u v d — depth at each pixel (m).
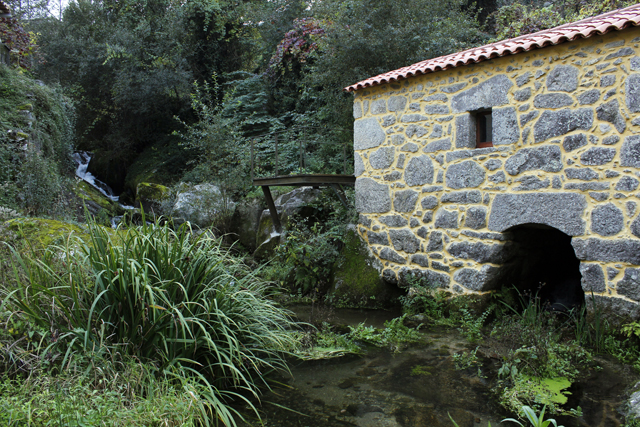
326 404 3.04
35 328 2.66
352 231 6.33
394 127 5.61
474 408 2.95
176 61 13.22
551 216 4.19
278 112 11.84
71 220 7.15
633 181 3.69
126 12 14.43
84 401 2.27
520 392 3.11
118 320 2.91
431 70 4.96
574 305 5.09
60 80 14.09
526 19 8.80
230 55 14.48
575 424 2.70
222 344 3.31
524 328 4.05
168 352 2.92
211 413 2.63
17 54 10.52
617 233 3.79
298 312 5.52
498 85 4.54
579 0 8.81
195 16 13.72
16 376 2.47
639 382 3.07
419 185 5.35
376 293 5.77
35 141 8.02
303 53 10.48
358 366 3.71
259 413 2.91
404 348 4.12
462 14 9.71
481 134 4.90
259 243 7.77
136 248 3.07
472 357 3.76
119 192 13.45
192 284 3.21
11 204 6.34
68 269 2.91
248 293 3.61
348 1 9.09
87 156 15.20
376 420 2.81
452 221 5.02
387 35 7.82
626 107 3.71
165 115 13.95
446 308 5.05
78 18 15.15
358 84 5.84
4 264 3.24
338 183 6.59
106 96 14.58
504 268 4.79
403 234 5.57
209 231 3.82
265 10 13.21
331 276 6.25
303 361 3.84
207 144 10.03
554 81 4.14
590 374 3.38
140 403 2.44
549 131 4.19
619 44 3.74
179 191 9.47
